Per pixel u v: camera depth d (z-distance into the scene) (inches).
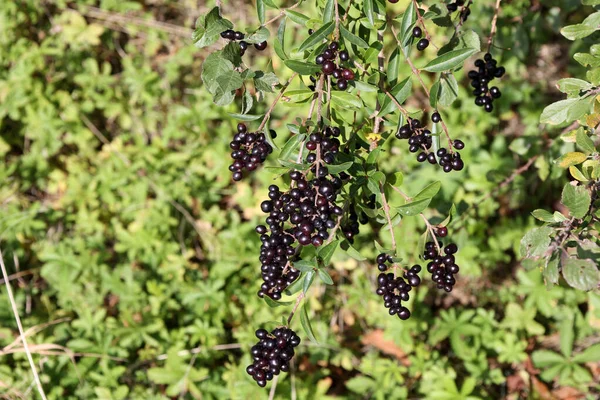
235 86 40.4
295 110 76.6
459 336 65.4
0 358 62.1
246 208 72.7
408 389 65.9
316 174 39.3
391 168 72.0
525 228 68.4
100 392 59.8
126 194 75.4
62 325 67.5
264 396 60.4
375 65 49.7
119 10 86.4
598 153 41.7
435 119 42.0
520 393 66.5
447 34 58.2
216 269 69.7
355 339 70.7
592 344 66.9
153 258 70.6
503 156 70.4
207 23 40.4
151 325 64.4
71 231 75.8
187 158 77.5
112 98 82.1
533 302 66.5
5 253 72.6
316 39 40.6
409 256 67.9
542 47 75.3
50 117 78.4
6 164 80.6
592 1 42.1
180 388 60.3
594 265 40.9
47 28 86.0
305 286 40.6
